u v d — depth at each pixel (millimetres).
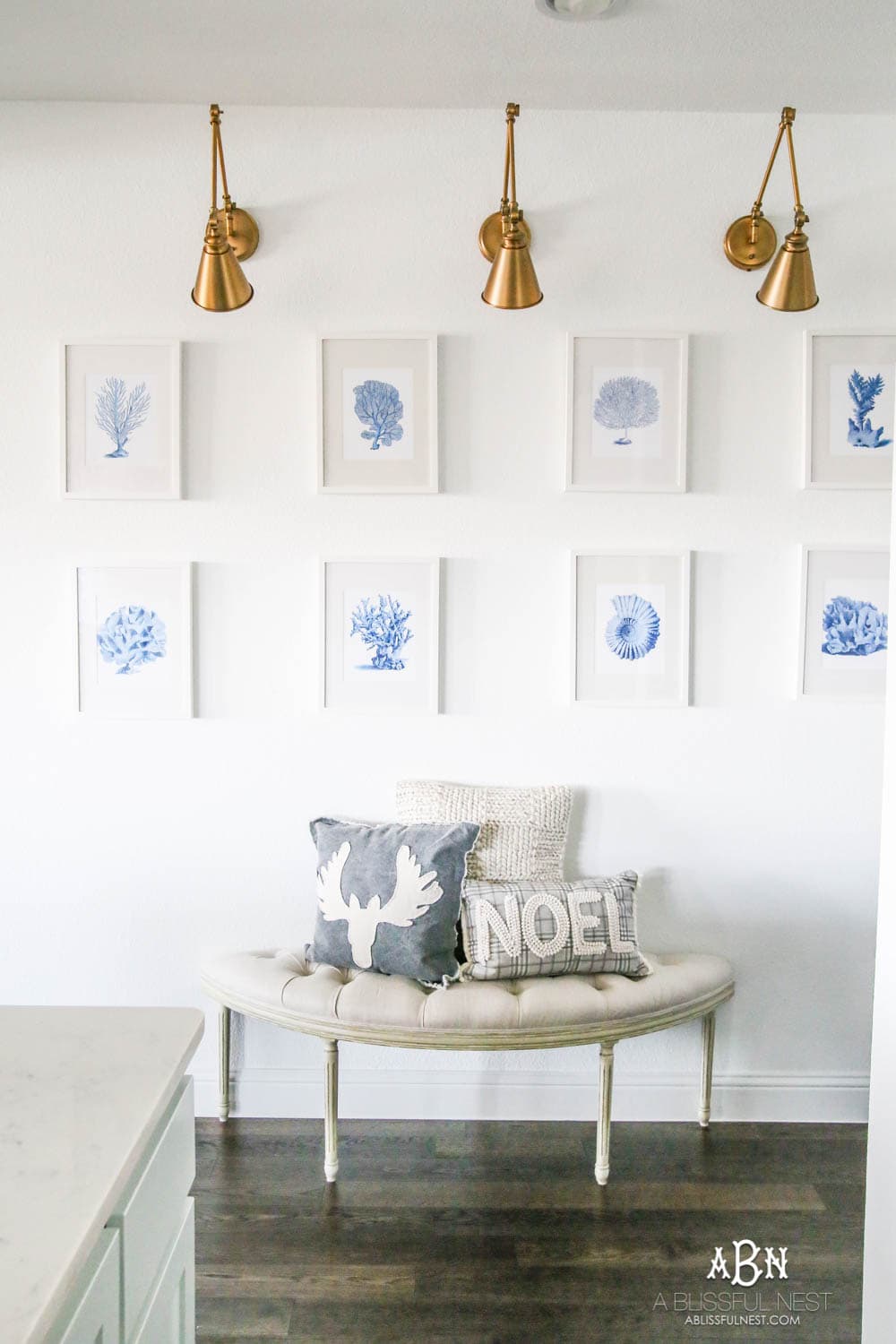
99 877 2746
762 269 2666
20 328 2654
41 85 2508
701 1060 2770
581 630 2715
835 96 2535
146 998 2766
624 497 2705
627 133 2645
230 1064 2754
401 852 2479
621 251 2666
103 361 2650
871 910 2771
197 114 2627
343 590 2699
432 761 2748
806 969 2777
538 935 2443
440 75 2432
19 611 2703
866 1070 2785
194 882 2754
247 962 2543
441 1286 2057
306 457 2691
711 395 2693
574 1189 2404
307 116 2633
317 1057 2756
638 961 2514
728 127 2645
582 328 2674
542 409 2691
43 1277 837
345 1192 2381
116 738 2729
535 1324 1953
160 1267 1197
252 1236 2205
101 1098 1154
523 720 2744
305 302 2666
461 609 2723
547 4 2092
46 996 2760
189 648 2695
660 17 2141
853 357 2676
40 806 2734
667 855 2764
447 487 2703
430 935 2416
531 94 2545
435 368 2654
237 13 2146
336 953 2479
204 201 2645
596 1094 2758
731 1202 2357
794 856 2766
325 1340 1904
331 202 2650
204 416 2682
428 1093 2754
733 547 2719
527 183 2650
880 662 2732
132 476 2674
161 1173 1193
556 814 2672
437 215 2656
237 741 2736
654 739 2746
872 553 2707
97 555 2697
